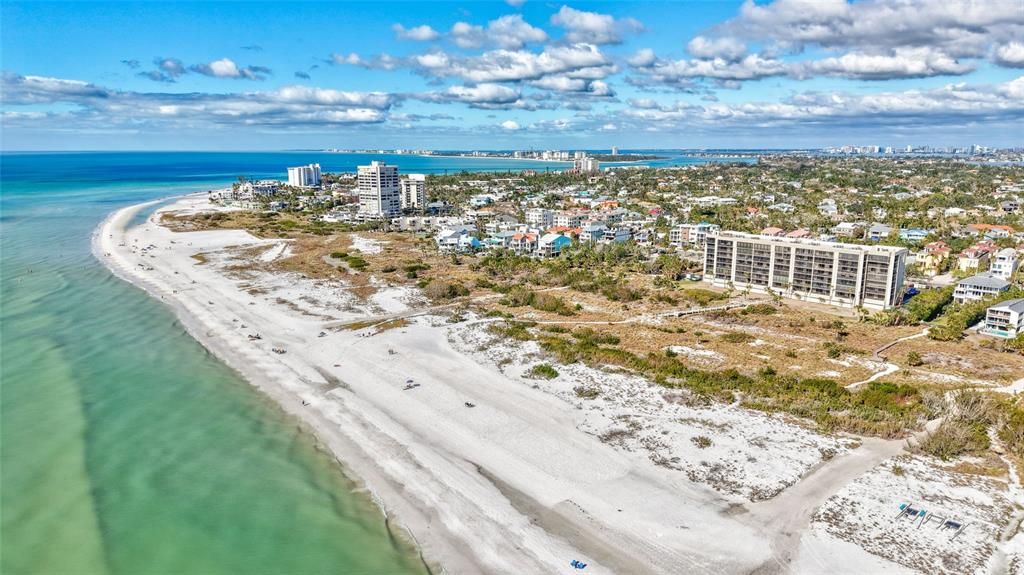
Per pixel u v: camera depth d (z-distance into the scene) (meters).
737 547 50.34
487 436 70.31
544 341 102.06
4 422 72.31
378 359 95.62
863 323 121.38
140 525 54.16
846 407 75.94
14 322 111.81
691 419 73.50
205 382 86.19
